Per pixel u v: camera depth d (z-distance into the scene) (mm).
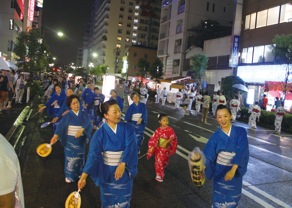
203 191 5547
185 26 44562
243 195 5562
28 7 60594
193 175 3000
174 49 47094
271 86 23703
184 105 19828
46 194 4910
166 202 4934
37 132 9875
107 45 108750
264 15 26922
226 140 3605
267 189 5988
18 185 1738
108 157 3434
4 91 12945
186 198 5160
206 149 3709
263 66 26125
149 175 6305
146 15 108000
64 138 5395
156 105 26109
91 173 3430
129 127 3545
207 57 33438
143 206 4707
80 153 5492
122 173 3348
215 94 20719
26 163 6496
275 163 8234
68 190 5141
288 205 5211
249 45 28438
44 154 4816
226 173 3576
